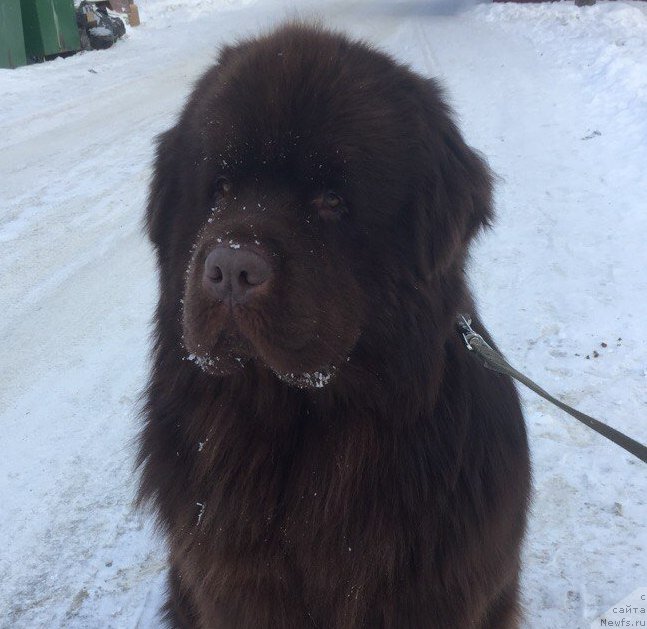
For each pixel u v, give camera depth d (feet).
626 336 4.60
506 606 2.59
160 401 2.32
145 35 18.11
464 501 2.09
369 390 2.03
